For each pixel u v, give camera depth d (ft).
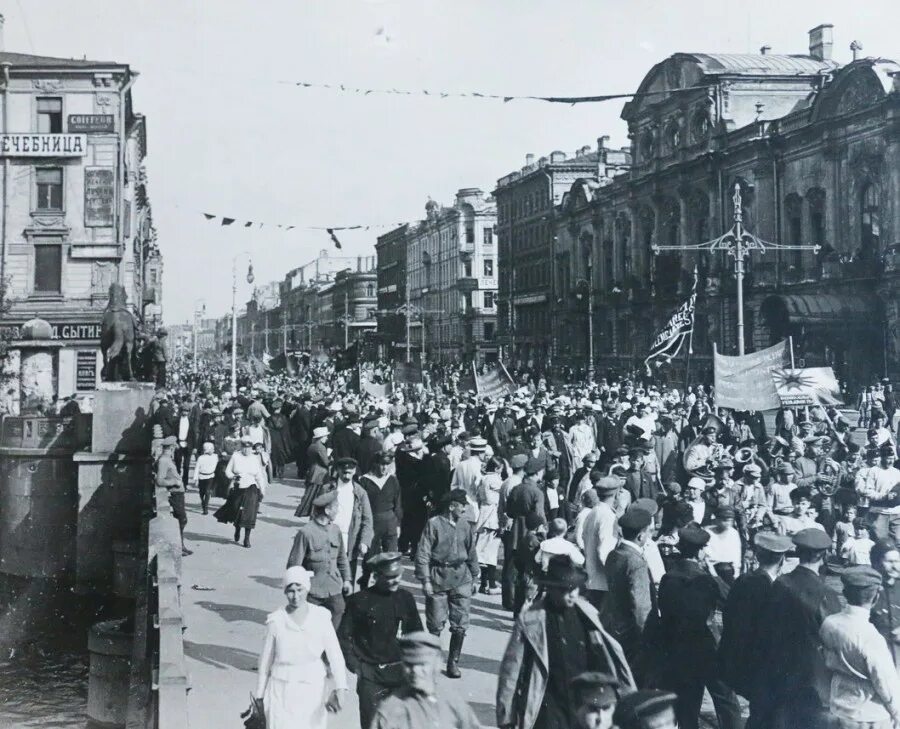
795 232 174.91
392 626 27.22
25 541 88.48
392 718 19.29
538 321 300.40
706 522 46.37
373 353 452.35
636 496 50.70
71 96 157.07
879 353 151.23
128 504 82.79
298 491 89.40
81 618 76.28
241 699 33.60
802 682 24.49
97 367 155.12
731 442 83.82
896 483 49.83
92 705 47.80
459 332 365.20
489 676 35.60
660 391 148.25
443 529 35.58
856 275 154.10
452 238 372.17
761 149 178.81
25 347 144.05
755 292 180.24
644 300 221.87
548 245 292.61
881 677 22.40
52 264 157.07
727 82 193.26
